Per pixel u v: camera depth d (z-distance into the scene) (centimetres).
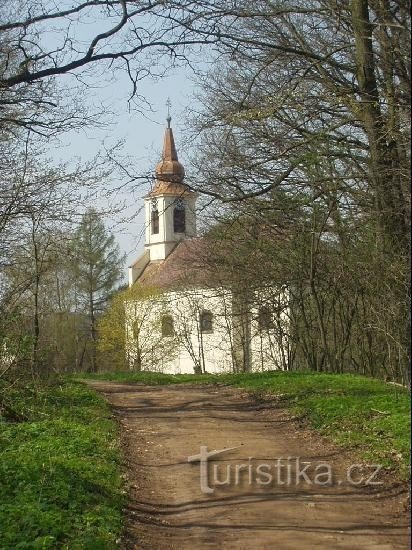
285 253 2288
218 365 4281
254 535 750
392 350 1889
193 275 3192
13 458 1003
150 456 1188
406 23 1136
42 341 1775
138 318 4712
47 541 682
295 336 2591
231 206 2047
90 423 1422
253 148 1970
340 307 2292
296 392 1738
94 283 5259
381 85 1591
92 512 794
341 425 1304
